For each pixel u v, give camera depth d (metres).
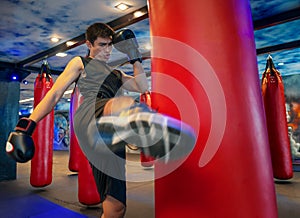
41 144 3.75
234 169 0.68
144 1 2.81
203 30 0.73
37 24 3.33
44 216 2.60
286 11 3.21
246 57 0.75
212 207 0.67
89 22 3.30
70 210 2.79
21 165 7.14
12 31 3.53
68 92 8.90
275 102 3.85
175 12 0.76
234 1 0.77
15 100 5.03
